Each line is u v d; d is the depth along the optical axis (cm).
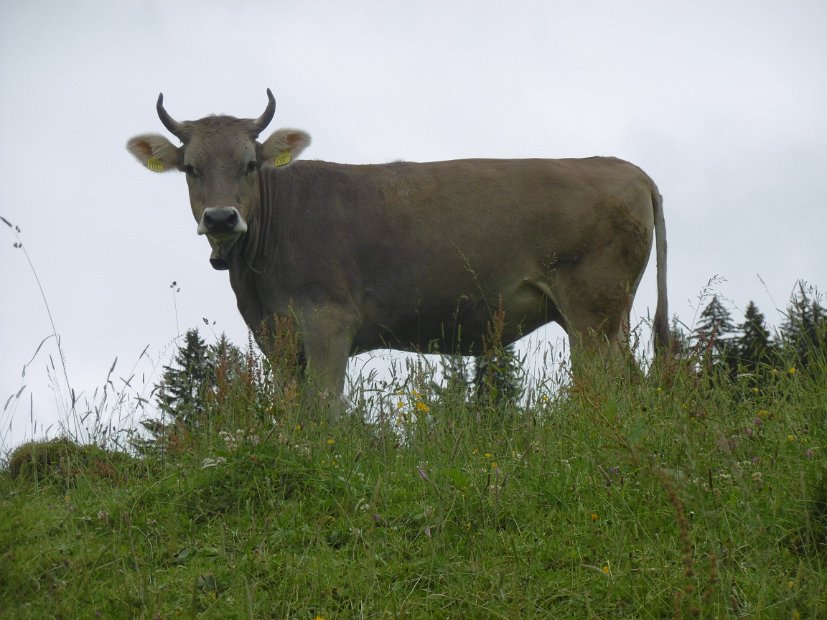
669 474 638
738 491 664
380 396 852
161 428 868
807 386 787
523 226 1167
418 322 1178
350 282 1148
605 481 693
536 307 1191
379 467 784
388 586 614
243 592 598
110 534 696
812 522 616
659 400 774
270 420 793
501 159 1219
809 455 669
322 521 675
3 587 610
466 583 603
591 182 1195
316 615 587
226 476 745
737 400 830
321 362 1121
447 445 801
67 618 580
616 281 1184
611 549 628
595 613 573
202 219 1105
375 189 1172
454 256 1155
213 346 904
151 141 1191
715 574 537
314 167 1185
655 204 1248
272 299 1155
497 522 662
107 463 819
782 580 554
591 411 773
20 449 888
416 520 689
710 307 902
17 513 707
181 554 664
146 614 571
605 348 1155
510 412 855
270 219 1152
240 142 1146
